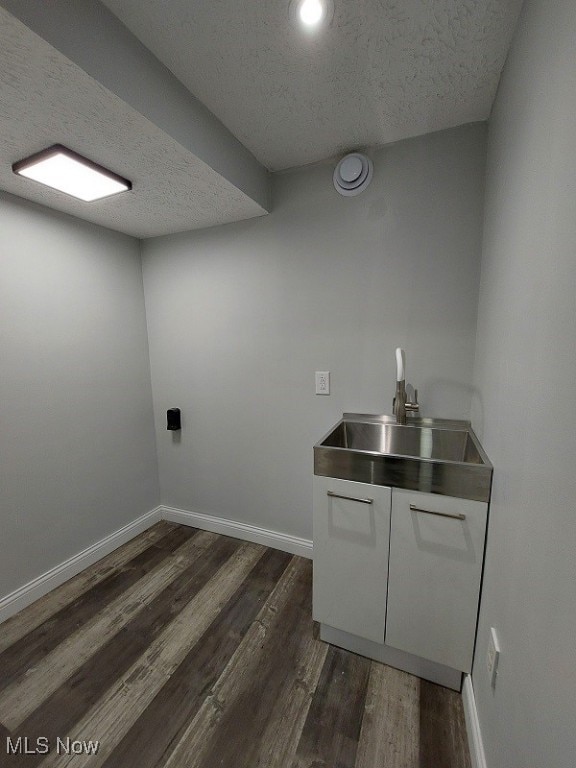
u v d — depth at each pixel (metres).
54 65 0.85
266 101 1.29
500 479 0.96
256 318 1.97
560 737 0.50
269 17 0.95
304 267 1.80
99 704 1.19
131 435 2.25
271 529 2.14
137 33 1.01
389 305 1.65
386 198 1.59
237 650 1.40
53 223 1.72
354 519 1.28
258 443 2.09
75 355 1.86
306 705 1.18
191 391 2.25
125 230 2.07
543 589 0.60
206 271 2.07
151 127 1.11
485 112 1.35
